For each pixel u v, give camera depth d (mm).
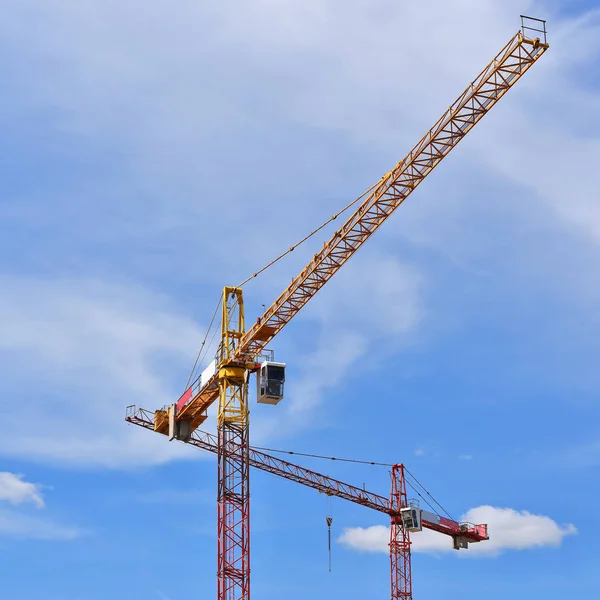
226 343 141125
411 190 126625
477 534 192250
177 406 153375
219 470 136750
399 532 179875
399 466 182875
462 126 124250
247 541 135500
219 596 132750
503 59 119812
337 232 129375
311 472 171875
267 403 137250
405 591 176125
